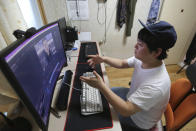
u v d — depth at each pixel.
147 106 0.52
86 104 0.59
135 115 0.70
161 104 0.58
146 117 0.65
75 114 0.56
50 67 0.58
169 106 0.75
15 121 0.48
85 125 0.51
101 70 0.93
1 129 0.45
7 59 0.25
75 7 1.75
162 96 0.53
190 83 0.66
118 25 1.94
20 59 0.32
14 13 0.75
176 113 0.67
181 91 0.69
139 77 0.68
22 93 0.29
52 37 0.62
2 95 0.48
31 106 0.32
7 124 0.46
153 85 0.53
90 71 0.93
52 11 1.66
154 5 1.79
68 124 0.52
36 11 1.30
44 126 0.40
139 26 1.99
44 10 1.40
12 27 0.74
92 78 0.60
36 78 0.41
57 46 0.71
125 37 2.09
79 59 1.14
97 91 0.69
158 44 0.47
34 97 0.37
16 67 0.29
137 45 0.56
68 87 0.73
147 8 1.83
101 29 1.98
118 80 1.91
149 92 0.52
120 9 1.74
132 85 0.79
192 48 1.97
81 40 1.71
